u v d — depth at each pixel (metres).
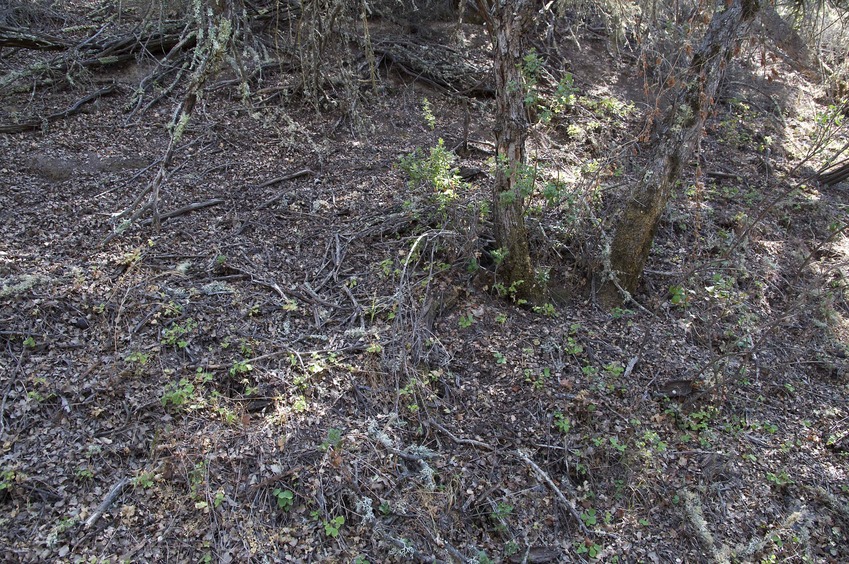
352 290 5.14
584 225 5.70
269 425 4.05
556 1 9.33
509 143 4.82
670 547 4.00
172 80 8.05
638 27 7.13
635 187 5.38
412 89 8.57
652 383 4.87
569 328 5.17
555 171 6.66
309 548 3.57
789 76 9.70
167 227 5.61
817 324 5.77
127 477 3.69
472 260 5.26
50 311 4.49
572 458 4.30
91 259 5.09
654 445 4.48
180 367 4.30
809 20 7.29
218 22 5.21
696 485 4.34
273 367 4.41
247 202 6.10
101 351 4.30
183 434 3.92
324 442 3.98
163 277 5.01
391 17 9.23
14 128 6.85
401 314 4.75
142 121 7.33
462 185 6.11
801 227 7.19
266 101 7.77
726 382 4.95
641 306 5.48
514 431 4.38
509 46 4.50
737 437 4.74
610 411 4.59
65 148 6.71
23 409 3.89
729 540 4.11
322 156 6.95
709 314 5.44
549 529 3.95
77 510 3.51
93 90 7.73
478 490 4.02
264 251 5.48
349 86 7.11
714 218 6.82
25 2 8.68
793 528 4.20
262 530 3.60
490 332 5.00
